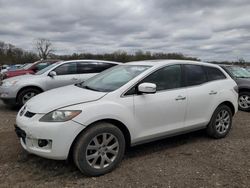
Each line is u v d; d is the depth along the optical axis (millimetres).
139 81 4418
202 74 5441
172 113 4742
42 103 3996
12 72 14141
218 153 4898
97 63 9500
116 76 4816
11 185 3621
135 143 4383
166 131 4707
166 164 4375
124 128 4219
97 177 3895
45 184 3662
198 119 5227
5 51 61250
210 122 5516
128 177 3908
